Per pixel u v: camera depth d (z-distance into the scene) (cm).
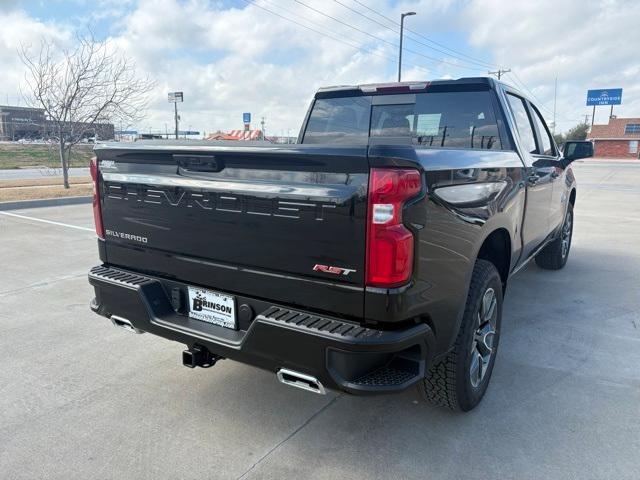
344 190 211
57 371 350
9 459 255
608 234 866
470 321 273
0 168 3062
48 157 3769
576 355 375
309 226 221
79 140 1569
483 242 294
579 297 511
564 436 274
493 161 289
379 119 411
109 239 309
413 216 211
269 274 238
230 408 304
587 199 1441
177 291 279
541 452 260
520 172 339
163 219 274
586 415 294
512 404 307
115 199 297
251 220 238
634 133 6531
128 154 283
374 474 245
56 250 703
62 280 560
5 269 603
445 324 245
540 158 418
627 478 240
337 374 216
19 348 386
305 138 450
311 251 223
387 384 218
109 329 424
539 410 300
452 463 253
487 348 302
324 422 289
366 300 214
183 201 262
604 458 255
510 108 378
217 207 249
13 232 830
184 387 329
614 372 348
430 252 224
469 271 260
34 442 269
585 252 723
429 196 219
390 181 203
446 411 299
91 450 263
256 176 234
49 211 1087
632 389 324
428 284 226
